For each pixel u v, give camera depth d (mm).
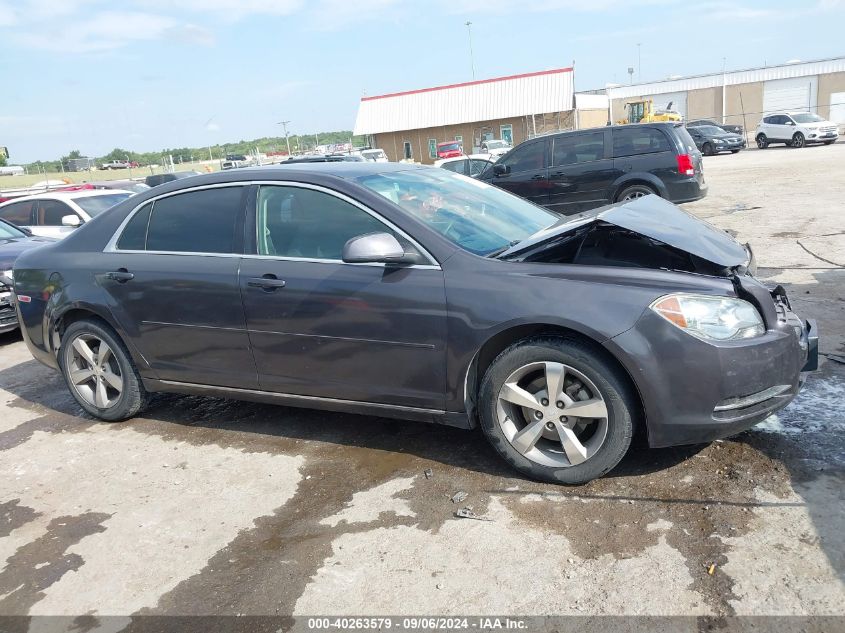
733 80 48625
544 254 3561
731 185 16984
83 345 4551
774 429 3619
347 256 3232
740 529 2807
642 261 3627
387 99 48500
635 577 2600
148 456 4094
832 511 2855
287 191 3816
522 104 43750
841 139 32844
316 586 2746
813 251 8148
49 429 4691
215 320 3920
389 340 3441
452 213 3777
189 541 3156
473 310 3221
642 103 41906
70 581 2947
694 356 2924
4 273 6977
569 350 3082
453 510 3178
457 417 3441
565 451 3199
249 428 4348
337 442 4020
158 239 4203
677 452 3471
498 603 2545
